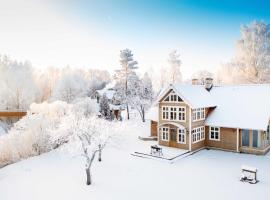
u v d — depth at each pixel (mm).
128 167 23719
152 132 36594
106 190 18453
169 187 18797
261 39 43812
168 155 26969
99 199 17000
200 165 24109
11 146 28250
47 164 25203
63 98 63938
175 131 30344
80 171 22812
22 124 30469
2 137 29438
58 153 29203
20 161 26969
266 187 18531
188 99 28688
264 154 27812
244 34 45469
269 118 28281
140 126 44594
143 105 49688
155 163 24906
